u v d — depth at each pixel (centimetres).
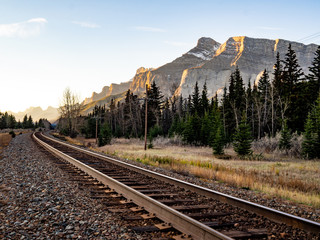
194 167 1398
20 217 523
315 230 465
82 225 488
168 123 7050
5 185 813
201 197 709
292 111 4212
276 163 1945
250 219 536
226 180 1106
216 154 2570
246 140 2467
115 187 764
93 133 7131
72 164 1286
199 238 420
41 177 946
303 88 4372
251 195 837
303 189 1009
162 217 515
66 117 6500
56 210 562
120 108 7994
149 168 1316
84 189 775
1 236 432
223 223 506
